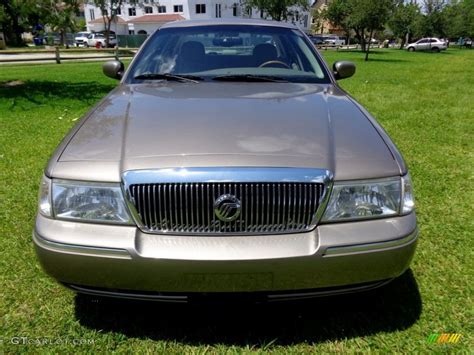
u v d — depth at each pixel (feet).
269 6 110.42
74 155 5.91
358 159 5.82
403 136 17.53
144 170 5.45
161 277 5.42
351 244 5.48
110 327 6.55
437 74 47.34
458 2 185.26
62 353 6.04
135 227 5.50
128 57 71.26
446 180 12.64
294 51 10.18
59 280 5.77
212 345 6.22
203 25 10.71
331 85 9.18
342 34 206.49
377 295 7.29
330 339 6.35
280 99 7.71
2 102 26.50
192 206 5.40
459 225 9.80
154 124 6.45
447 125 19.40
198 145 5.78
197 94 7.99
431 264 8.22
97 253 5.41
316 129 6.36
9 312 6.84
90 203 5.57
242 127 6.29
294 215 5.48
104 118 6.89
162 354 6.06
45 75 42.68
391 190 5.78
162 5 171.22
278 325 6.61
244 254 5.32
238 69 9.57
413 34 153.17
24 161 14.38
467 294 7.31
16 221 9.91
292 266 5.40
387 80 39.83
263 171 5.40
